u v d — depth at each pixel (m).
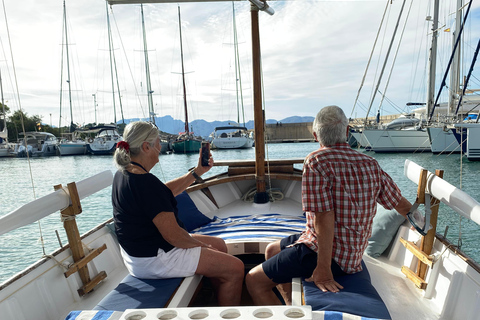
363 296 1.35
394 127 23.48
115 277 2.11
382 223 2.30
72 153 33.41
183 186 2.12
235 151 31.89
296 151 35.06
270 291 1.71
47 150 33.34
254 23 3.16
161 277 1.63
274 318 1.09
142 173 1.59
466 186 11.54
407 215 1.63
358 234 1.49
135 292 1.53
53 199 1.67
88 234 2.10
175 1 2.86
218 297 1.75
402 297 1.76
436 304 1.67
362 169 1.45
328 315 1.16
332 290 1.40
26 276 1.59
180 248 1.66
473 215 1.35
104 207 10.04
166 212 1.55
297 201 3.58
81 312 1.21
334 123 1.48
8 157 32.31
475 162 16.70
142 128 1.61
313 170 1.45
